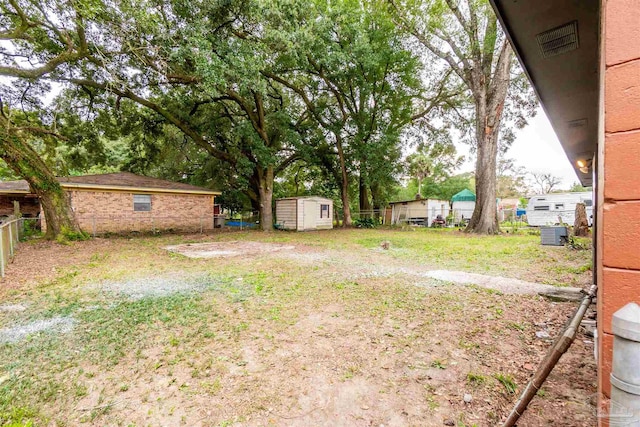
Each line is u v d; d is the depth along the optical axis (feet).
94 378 7.34
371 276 17.31
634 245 2.36
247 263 21.24
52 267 19.56
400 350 8.59
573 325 5.10
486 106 41.09
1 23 27.94
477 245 30.22
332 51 39.99
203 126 46.96
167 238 37.40
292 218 53.67
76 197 38.22
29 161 29.32
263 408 6.27
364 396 6.61
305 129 52.95
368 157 49.42
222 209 69.31
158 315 11.35
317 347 8.84
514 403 6.22
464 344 8.87
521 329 9.88
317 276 17.33
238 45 30.99
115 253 25.40
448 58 41.19
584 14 5.36
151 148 52.49
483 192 42.73
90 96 38.45
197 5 29.14
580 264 19.79
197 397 6.63
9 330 10.05
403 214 71.20
